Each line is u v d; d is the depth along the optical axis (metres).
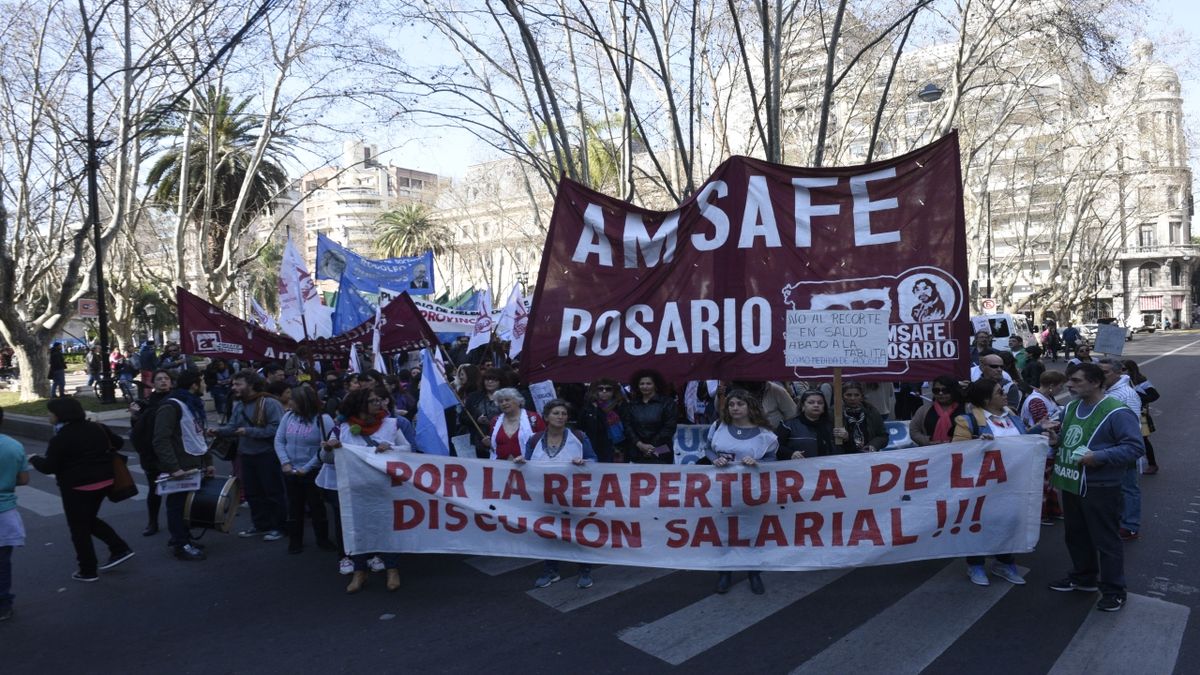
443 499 6.27
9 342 22.31
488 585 6.38
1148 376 24.84
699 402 9.42
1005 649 4.90
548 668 4.81
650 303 6.80
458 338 18.38
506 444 6.73
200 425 7.95
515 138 14.48
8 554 5.91
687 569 6.08
